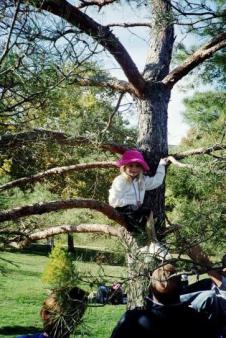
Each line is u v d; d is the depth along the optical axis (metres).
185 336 3.12
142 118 5.90
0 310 16.44
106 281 2.62
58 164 6.02
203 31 5.81
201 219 2.86
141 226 4.70
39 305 17.58
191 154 5.40
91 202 4.53
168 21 5.02
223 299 3.30
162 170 5.37
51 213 5.33
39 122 4.00
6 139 3.94
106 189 7.12
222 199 3.17
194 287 3.74
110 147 5.32
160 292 3.13
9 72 2.91
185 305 3.21
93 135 4.73
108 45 5.02
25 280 21.42
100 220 5.50
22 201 4.66
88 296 2.74
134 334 3.13
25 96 3.04
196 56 5.77
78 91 4.55
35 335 2.96
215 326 3.23
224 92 8.18
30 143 4.34
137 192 4.94
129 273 2.95
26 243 4.81
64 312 2.71
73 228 4.93
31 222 4.85
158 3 5.36
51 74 3.01
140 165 4.93
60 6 4.41
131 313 3.20
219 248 2.88
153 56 6.33
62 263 2.57
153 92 5.92
